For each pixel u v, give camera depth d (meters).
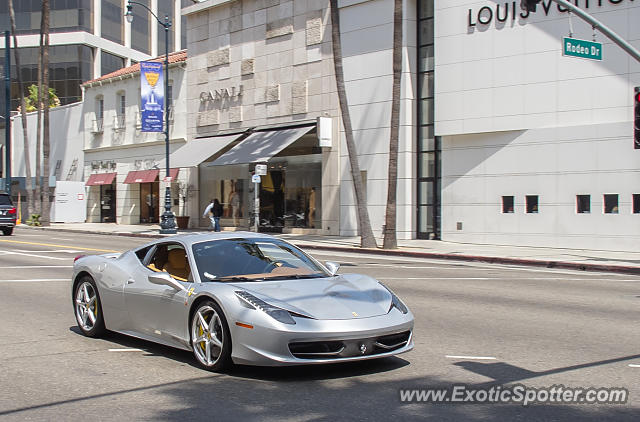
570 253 21.31
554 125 22.91
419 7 27.48
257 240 7.83
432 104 27.08
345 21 29.34
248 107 34.53
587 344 7.93
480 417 5.21
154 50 70.69
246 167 34.75
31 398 5.82
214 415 5.28
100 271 8.20
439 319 9.66
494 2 24.09
